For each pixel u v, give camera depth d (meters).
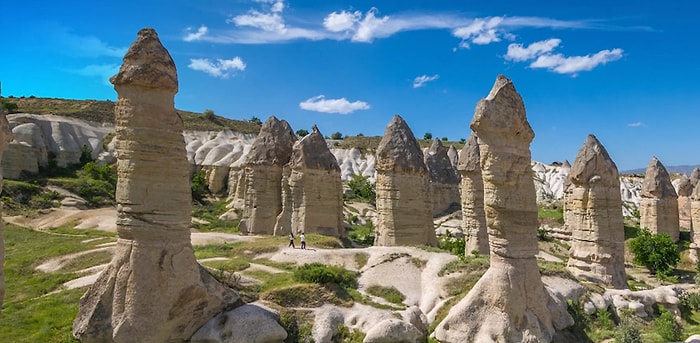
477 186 34.69
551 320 21.44
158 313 18.39
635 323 24.58
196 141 88.56
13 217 50.47
